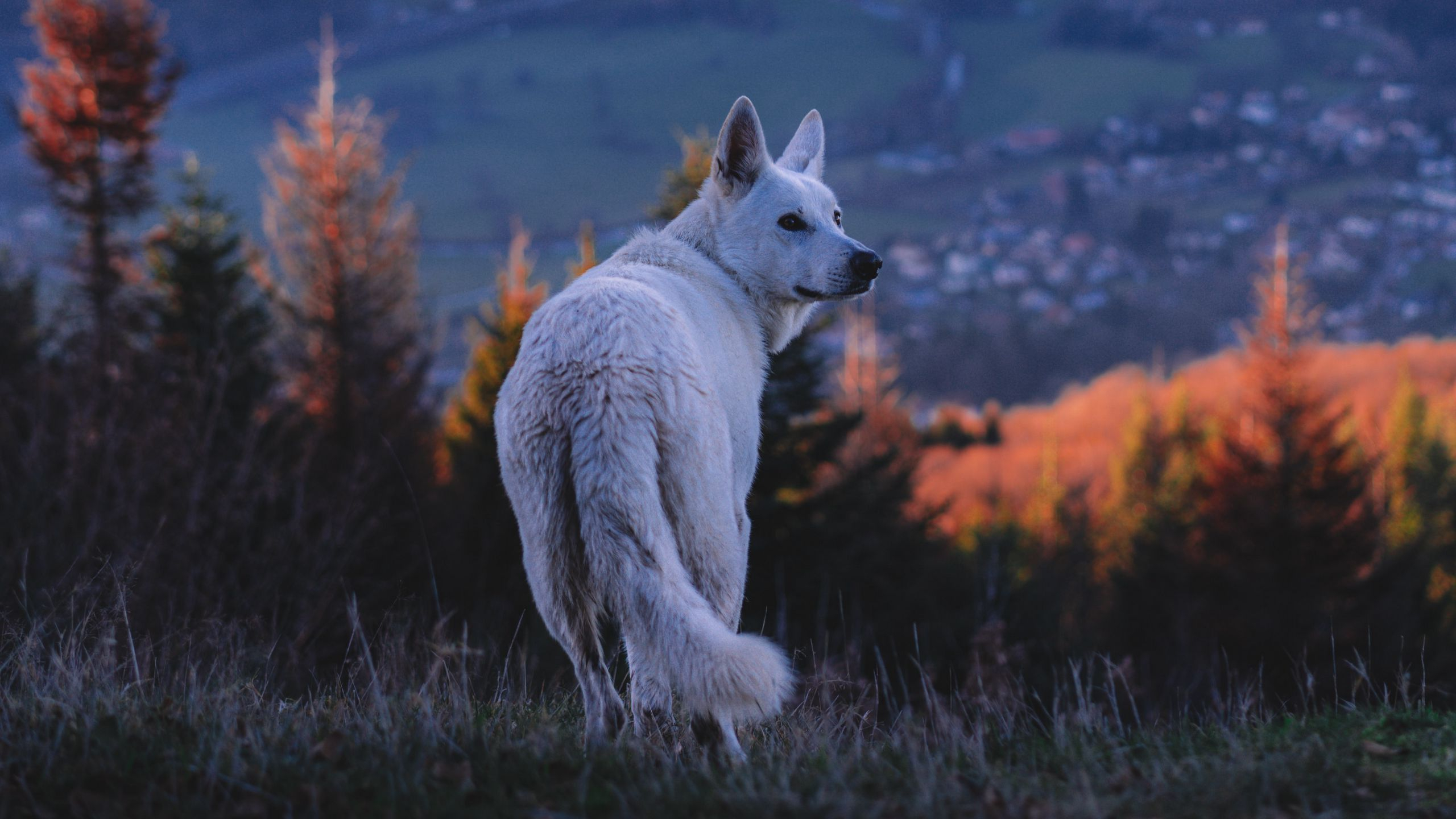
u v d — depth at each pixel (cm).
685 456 332
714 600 342
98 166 1752
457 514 1279
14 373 1347
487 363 1633
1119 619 1647
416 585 1010
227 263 1667
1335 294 10344
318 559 751
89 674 364
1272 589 1556
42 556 702
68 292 1638
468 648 438
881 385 1994
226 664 444
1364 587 1584
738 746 338
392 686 393
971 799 296
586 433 321
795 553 1265
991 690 498
